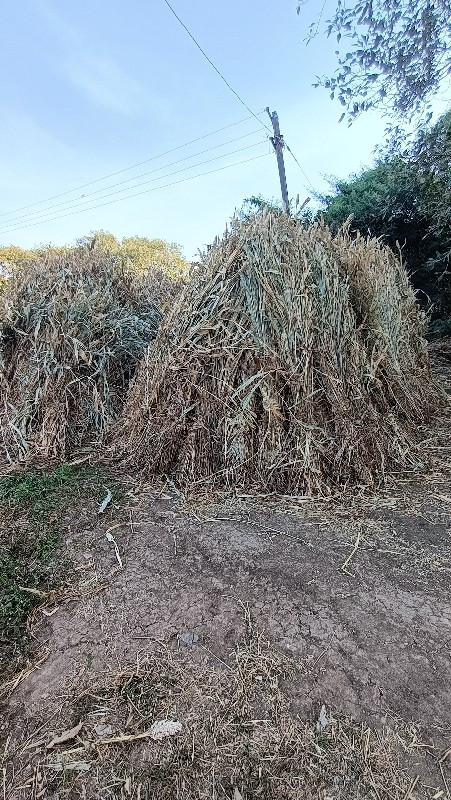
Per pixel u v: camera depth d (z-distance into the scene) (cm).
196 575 191
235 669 142
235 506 252
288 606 170
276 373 278
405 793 107
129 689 136
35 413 355
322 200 1172
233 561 199
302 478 265
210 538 219
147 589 183
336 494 261
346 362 300
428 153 433
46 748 119
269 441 273
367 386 311
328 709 128
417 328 459
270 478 269
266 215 313
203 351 291
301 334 284
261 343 281
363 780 110
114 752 118
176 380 298
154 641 155
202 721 125
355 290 336
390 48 304
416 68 309
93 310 387
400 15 287
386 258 442
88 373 375
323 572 190
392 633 155
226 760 115
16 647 154
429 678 137
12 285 424
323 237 335
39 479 290
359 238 404
